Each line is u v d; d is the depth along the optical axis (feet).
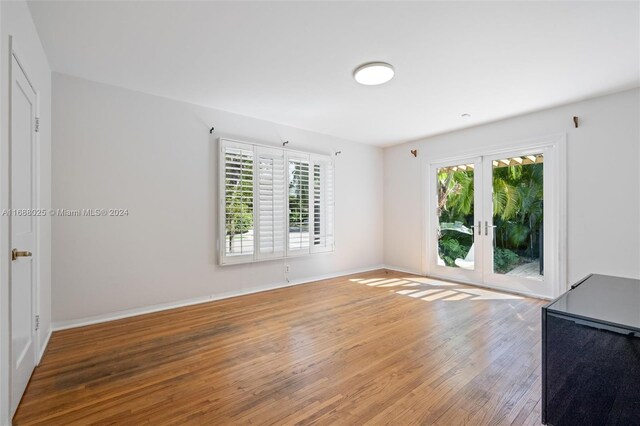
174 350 7.70
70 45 7.72
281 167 14.08
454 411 5.32
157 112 10.98
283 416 5.19
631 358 3.93
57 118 9.13
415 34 7.25
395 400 5.63
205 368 6.81
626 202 10.36
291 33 7.24
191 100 11.44
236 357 7.32
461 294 12.96
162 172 11.05
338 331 8.92
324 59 8.44
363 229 17.98
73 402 5.57
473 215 14.84
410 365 6.92
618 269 10.51
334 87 10.26
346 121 13.89
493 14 6.52
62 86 9.23
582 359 4.30
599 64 8.63
